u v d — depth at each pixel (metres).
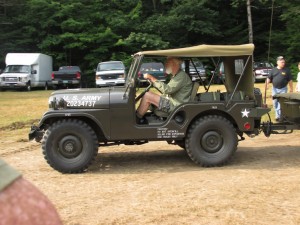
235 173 6.29
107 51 35.25
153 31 35.84
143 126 6.64
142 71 7.39
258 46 37.28
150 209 4.72
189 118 6.64
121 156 7.88
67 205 4.95
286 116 7.44
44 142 6.49
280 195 5.14
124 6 37.94
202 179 5.97
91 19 36.22
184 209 4.68
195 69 7.53
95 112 6.57
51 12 35.84
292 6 33.38
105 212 4.66
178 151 8.20
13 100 19.42
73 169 6.50
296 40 33.41
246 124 6.73
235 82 7.26
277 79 10.62
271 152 7.87
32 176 6.41
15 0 36.38
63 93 6.75
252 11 37.12
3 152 8.38
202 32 34.69
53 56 35.69
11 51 36.16
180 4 35.97
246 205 4.78
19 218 0.91
